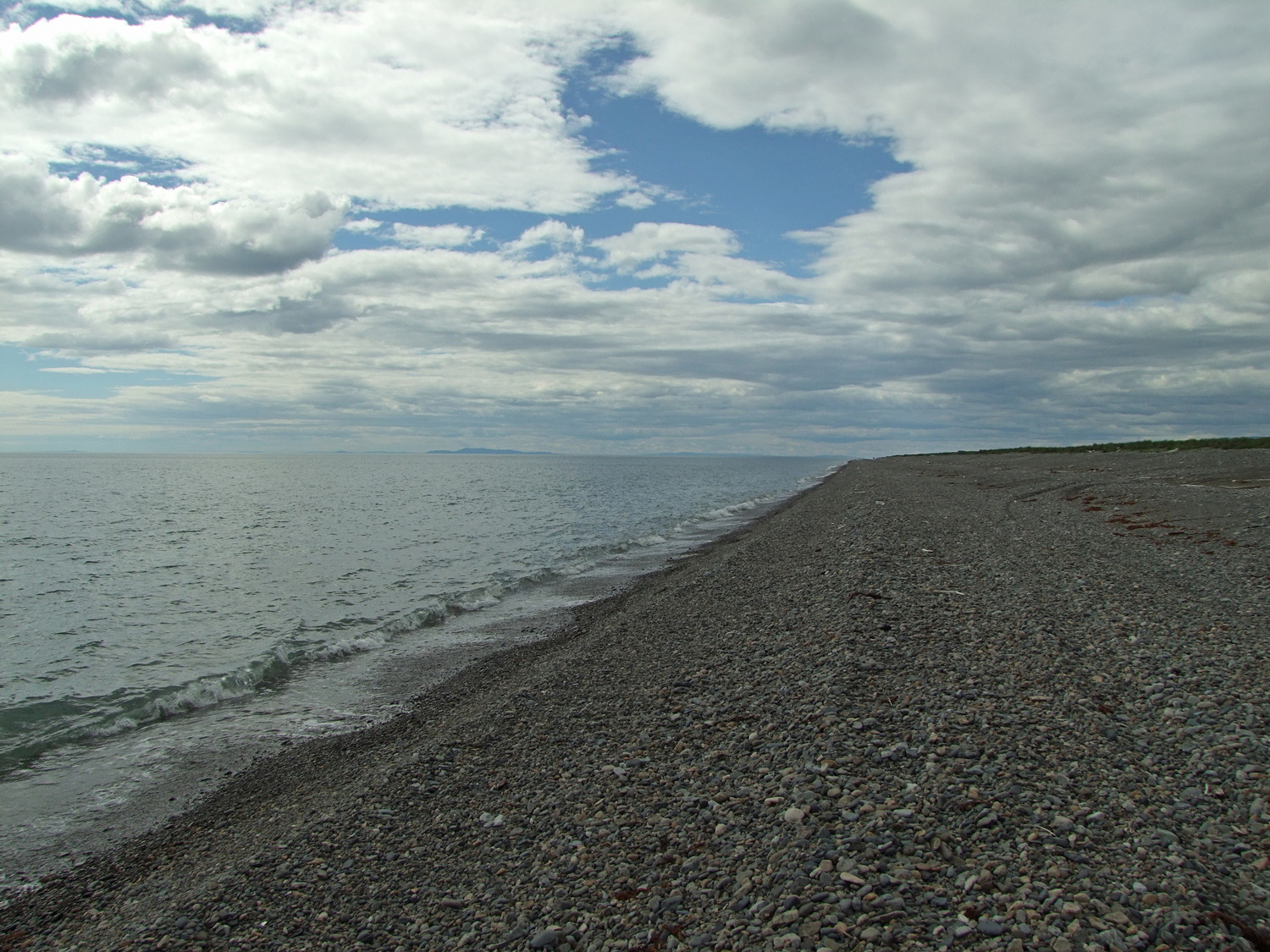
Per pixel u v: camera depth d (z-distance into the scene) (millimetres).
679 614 6016
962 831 2414
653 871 2494
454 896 2527
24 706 4996
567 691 4215
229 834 3225
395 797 3121
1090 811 2469
